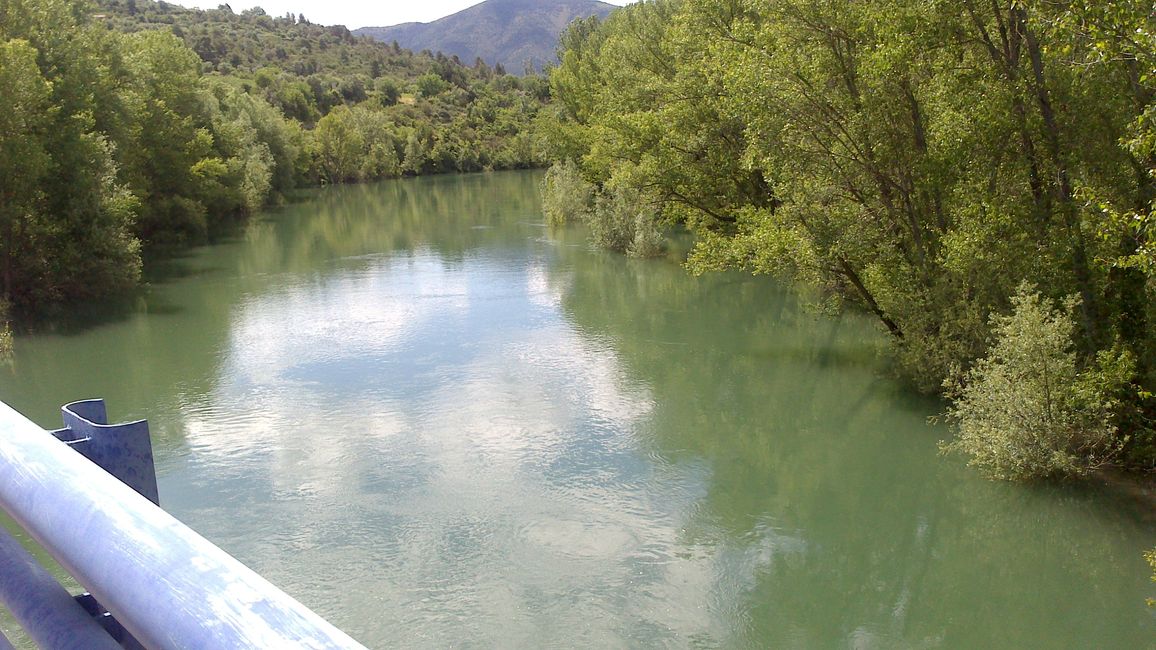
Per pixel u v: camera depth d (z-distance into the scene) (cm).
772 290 2806
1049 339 1247
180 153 4456
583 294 2788
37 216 2836
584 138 4950
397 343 2208
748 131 1820
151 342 2284
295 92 11850
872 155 1641
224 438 1563
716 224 3231
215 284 3125
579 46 7581
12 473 132
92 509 114
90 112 3123
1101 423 1266
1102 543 1164
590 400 1759
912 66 1542
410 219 5253
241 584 93
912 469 1415
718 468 1432
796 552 1177
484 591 1063
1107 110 1327
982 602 1057
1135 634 990
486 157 11462
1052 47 1076
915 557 1162
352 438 1554
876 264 1748
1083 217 1310
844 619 1024
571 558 1143
